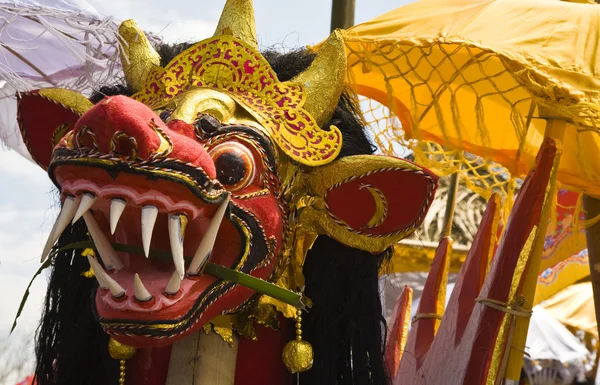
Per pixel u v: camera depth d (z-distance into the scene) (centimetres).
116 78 420
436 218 850
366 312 379
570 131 469
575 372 1074
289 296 336
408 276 820
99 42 410
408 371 461
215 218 320
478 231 445
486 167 539
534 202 389
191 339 359
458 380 388
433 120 506
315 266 376
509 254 387
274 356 373
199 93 350
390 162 357
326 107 376
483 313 387
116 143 298
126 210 323
